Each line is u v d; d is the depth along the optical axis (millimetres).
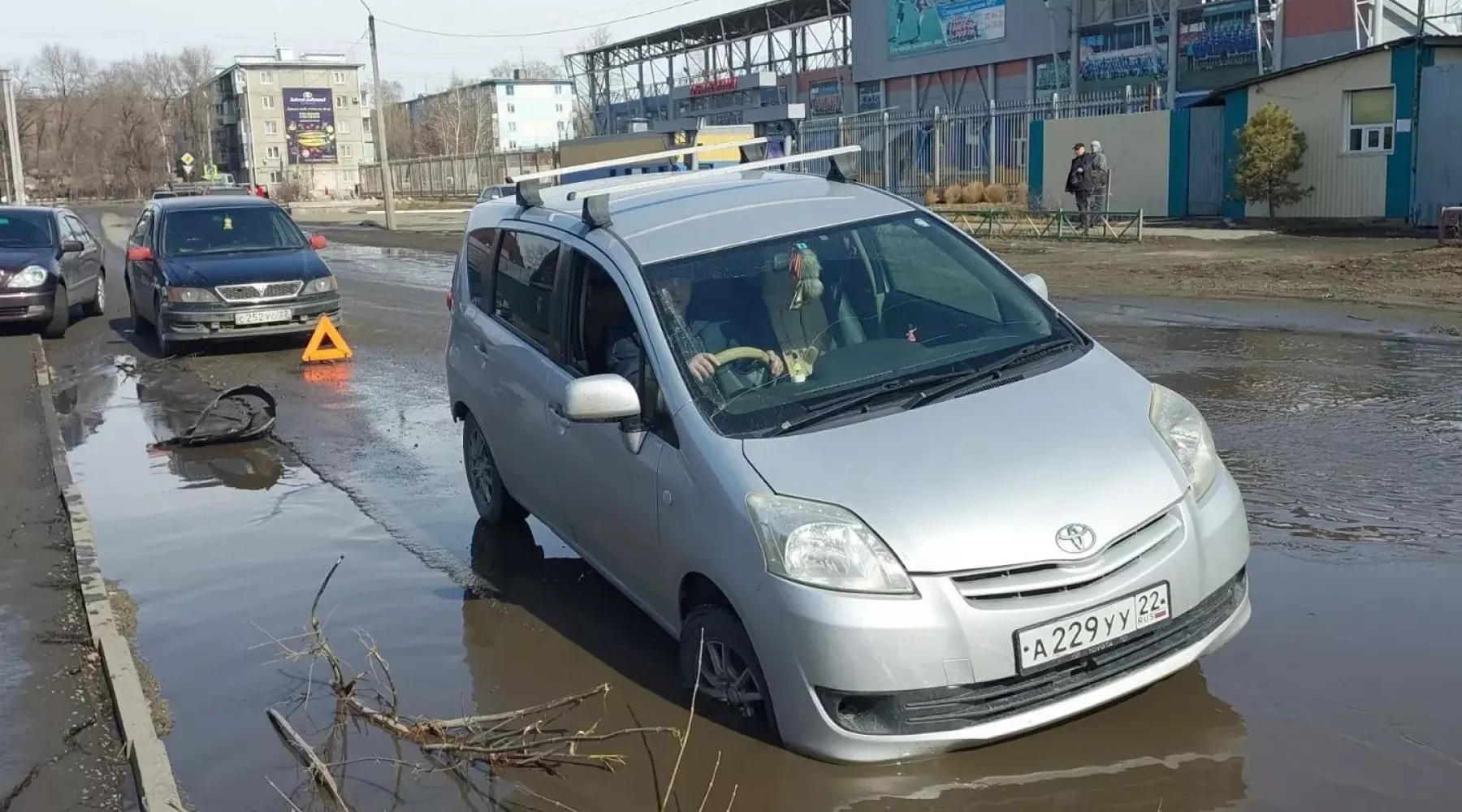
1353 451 6988
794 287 4711
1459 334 10719
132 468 8367
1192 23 37250
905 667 3496
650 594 4500
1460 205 20688
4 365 12500
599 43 76812
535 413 5391
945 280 4934
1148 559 3697
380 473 7922
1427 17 24703
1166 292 14758
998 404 4129
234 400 10484
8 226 15602
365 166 85125
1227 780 3600
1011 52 44625
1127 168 27562
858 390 4273
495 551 6250
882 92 51844
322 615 5512
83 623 5430
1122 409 4141
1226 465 6832
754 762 3875
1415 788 3500
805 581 3594
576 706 4418
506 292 6059
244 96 107312
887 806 3584
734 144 6242
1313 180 23312
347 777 4043
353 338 14031
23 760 4227
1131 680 3709
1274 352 10312
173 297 12836
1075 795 3576
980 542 3561
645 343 4488
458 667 4863
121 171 115312
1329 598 4867
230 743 4328
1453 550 5336
